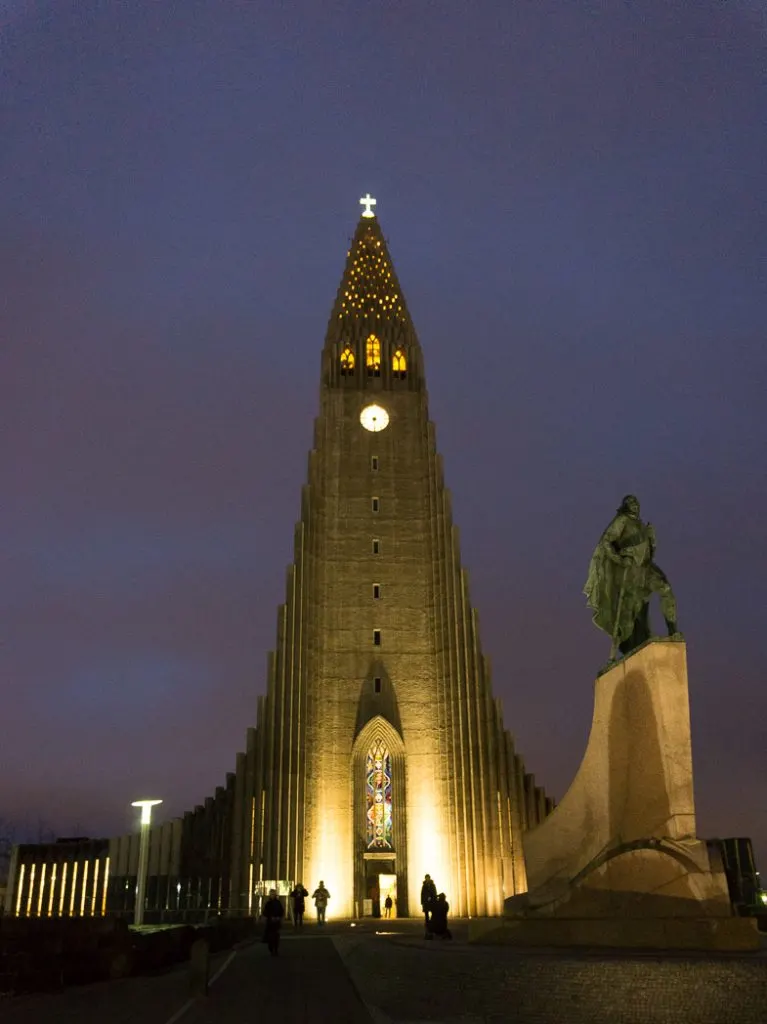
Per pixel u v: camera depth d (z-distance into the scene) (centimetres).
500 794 5506
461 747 5653
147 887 5741
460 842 5503
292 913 5166
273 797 5466
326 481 6362
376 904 5662
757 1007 1270
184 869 5597
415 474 6419
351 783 5681
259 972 2438
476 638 5850
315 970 2480
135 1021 1577
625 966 1341
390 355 6812
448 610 5975
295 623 5838
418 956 1645
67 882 6016
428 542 6234
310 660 5847
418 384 6731
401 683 5909
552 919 1764
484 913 5303
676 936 1639
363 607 6062
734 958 1359
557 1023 1344
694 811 1773
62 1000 1869
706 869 1706
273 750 5553
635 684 1923
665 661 1859
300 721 5641
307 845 5525
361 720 5803
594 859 1928
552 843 2098
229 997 1909
